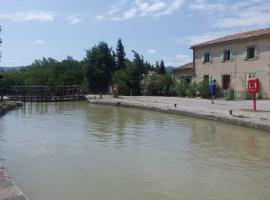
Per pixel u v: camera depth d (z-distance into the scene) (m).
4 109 28.39
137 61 51.69
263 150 13.60
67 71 54.66
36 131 18.47
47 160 12.24
